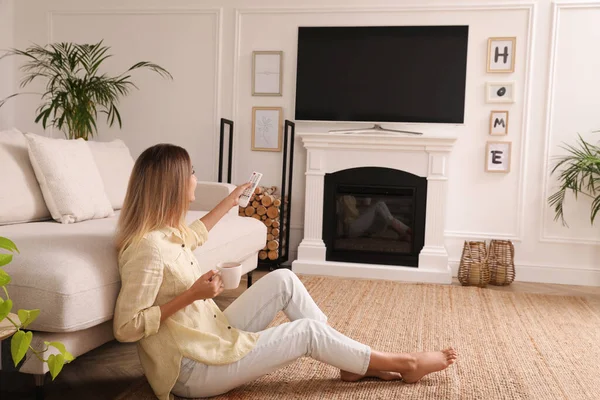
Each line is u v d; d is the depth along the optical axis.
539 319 3.22
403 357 2.09
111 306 1.99
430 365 2.12
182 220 1.96
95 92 4.46
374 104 4.58
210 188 3.60
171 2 4.82
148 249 1.78
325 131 4.69
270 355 1.88
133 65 4.92
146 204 1.84
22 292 1.83
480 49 4.42
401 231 4.46
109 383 2.22
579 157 4.18
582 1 4.22
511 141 4.42
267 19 4.71
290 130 4.77
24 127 5.09
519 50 4.36
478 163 4.48
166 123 4.91
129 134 4.96
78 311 1.84
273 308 2.08
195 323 1.88
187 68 4.84
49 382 2.21
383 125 4.62
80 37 4.96
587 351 2.67
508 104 4.41
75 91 4.39
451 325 3.05
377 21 4.55
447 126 4.51
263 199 4.48
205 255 2.63
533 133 4.39
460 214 4.53
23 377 2.22
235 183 4.85
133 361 2.46
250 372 1.87
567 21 4.28
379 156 4.41
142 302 1.77
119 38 4.91
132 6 4.87
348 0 4.57
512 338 2.85
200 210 3.61
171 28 4.84
